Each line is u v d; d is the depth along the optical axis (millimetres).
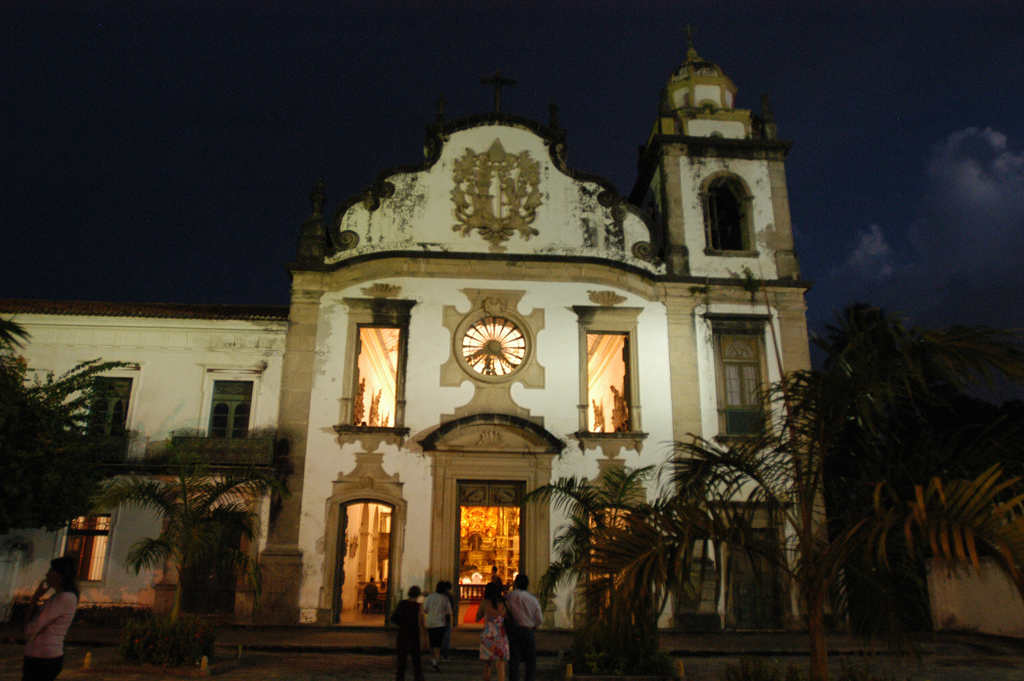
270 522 18016
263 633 16344
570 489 14188
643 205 24609
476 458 18719
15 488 14070
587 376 19641
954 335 7402
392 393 25797
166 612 17562
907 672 12469
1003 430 8016
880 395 7949
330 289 19859
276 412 19000
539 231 20766
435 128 21281
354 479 18422
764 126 22641
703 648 15078
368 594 20719
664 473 18891
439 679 11883
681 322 20328
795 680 8344
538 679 11734
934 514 6406
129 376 19219
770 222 21656
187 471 17062
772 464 9164
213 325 19531
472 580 20953
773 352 20281
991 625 16578
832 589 8094
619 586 7504
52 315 19359
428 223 20562
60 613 7152
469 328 19812
